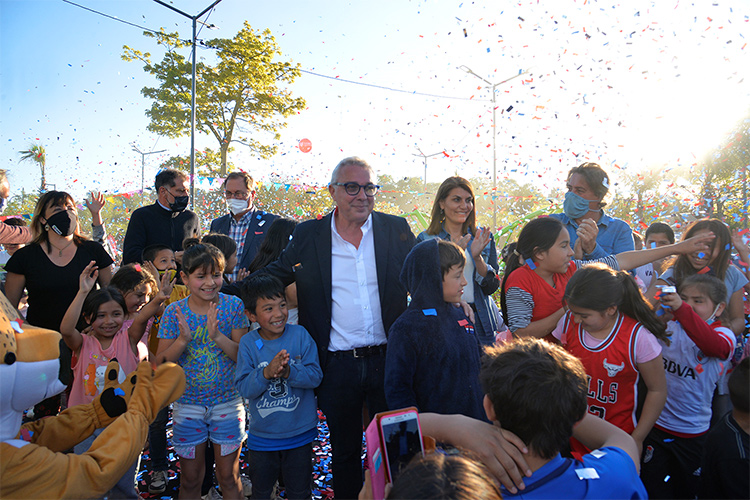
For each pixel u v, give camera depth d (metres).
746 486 1.75
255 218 5.05
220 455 2.80
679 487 2.52
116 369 1.96
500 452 1.28
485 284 3.23
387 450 1.18
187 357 2.84
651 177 8.23
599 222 3.55
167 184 4.55
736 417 1.82
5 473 1.32
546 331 2.65
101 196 4.50
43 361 1.52
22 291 3.60
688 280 2.69
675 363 2.49
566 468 1.30
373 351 2.75
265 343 2.72
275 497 3.08
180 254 4.17
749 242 3.71
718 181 8.20
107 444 1.52
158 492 3.22
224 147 19.50
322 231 2.84
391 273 2.79
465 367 2.11
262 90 19.36
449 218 3.50
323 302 2.77
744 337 3.46
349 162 2.73
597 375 2.25
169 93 18.48
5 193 3.81
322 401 2.74
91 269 2.95
